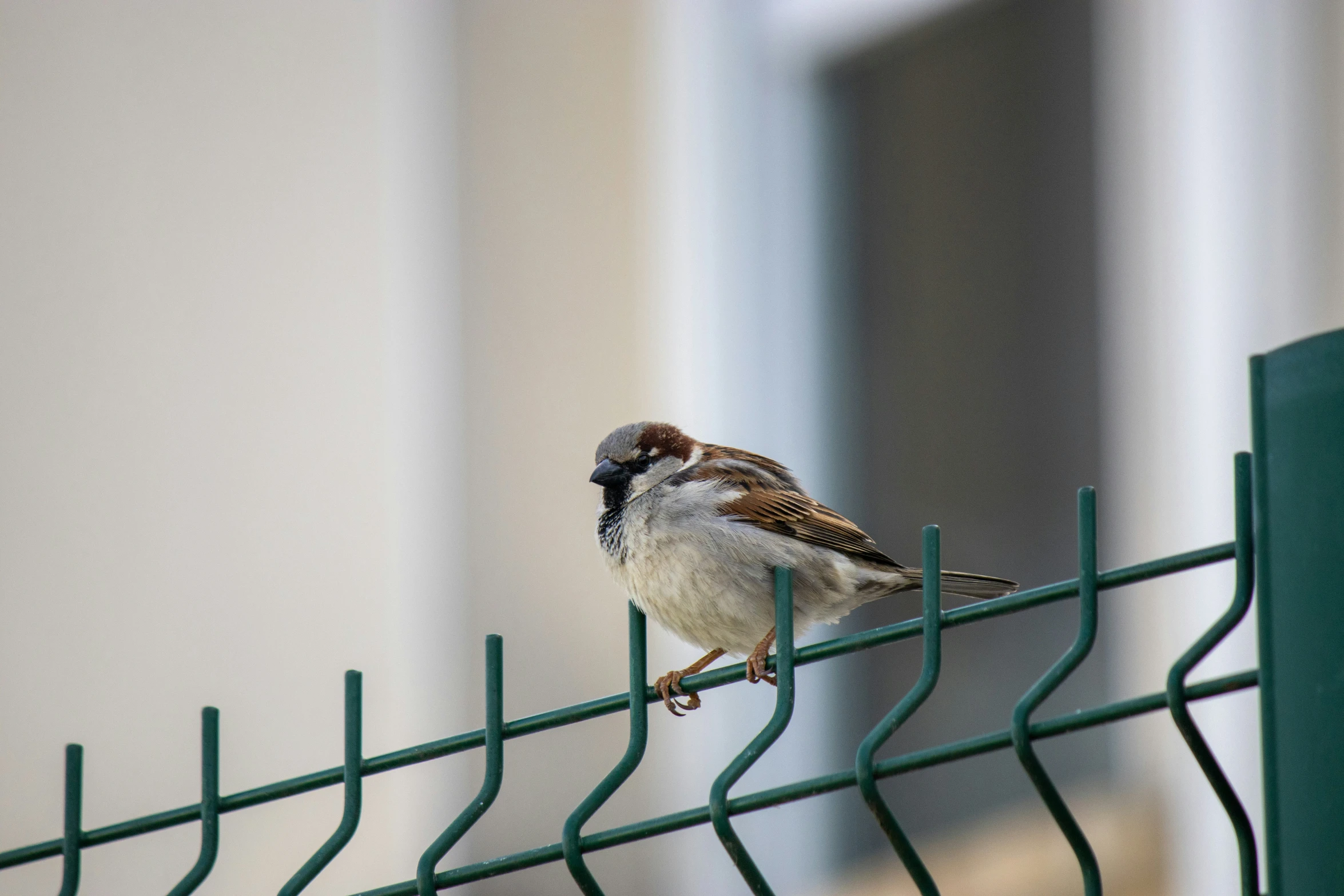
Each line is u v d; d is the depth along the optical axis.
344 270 11.45
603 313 11.64
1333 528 2.55
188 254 11.24
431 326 11.63
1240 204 10.41
